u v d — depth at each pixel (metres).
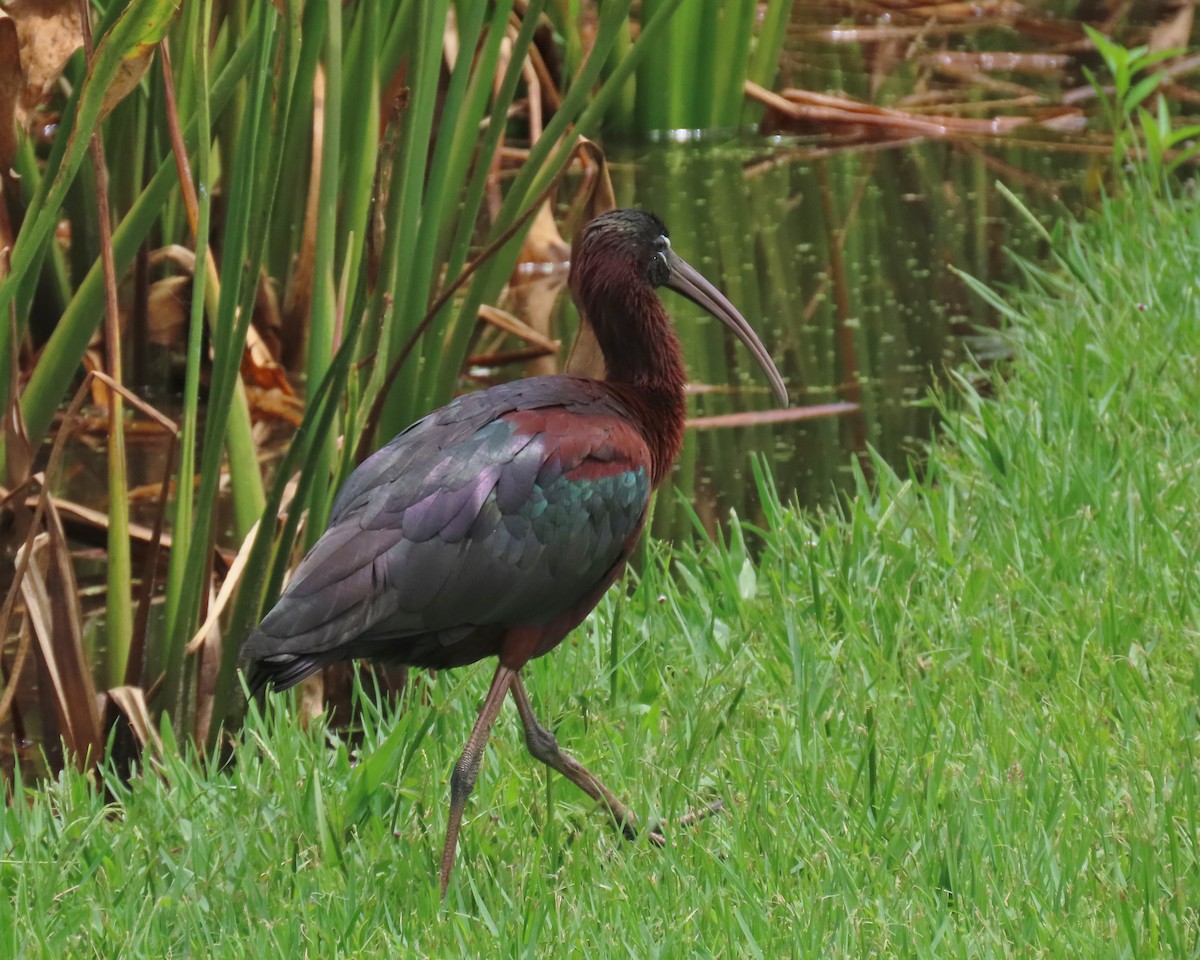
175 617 9.81
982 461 12.57
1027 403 13.48
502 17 10.92
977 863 7.43
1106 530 10.95
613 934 7.07
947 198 19.92
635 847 8.04
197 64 8.84
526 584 7.95
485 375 15.54
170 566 9.83
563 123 10.34
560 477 8.05
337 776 8.84
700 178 20.89
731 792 8.44
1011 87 24.00
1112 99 23.05
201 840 8.01
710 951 6.89
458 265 10.33
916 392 15.00
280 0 8.75
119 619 9.98
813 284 17.52
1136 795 7.91
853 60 25.58
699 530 12.29
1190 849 7.54
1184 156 18.50
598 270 9.15
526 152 21.28
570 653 10.16
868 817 7.97
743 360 15.90
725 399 15.00
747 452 13.91
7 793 9.66
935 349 15.86
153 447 14.54
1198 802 7.90
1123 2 27.78
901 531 11.13
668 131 22.84
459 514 7.73
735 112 22.97
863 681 9.51
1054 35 26.44
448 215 11.09
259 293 15.58
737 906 7.18
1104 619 9.74
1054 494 11.54
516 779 8.70
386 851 8.08
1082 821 7.80
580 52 21.58
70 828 8.28
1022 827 7.75
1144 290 15.39
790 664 9.75
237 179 9.00
